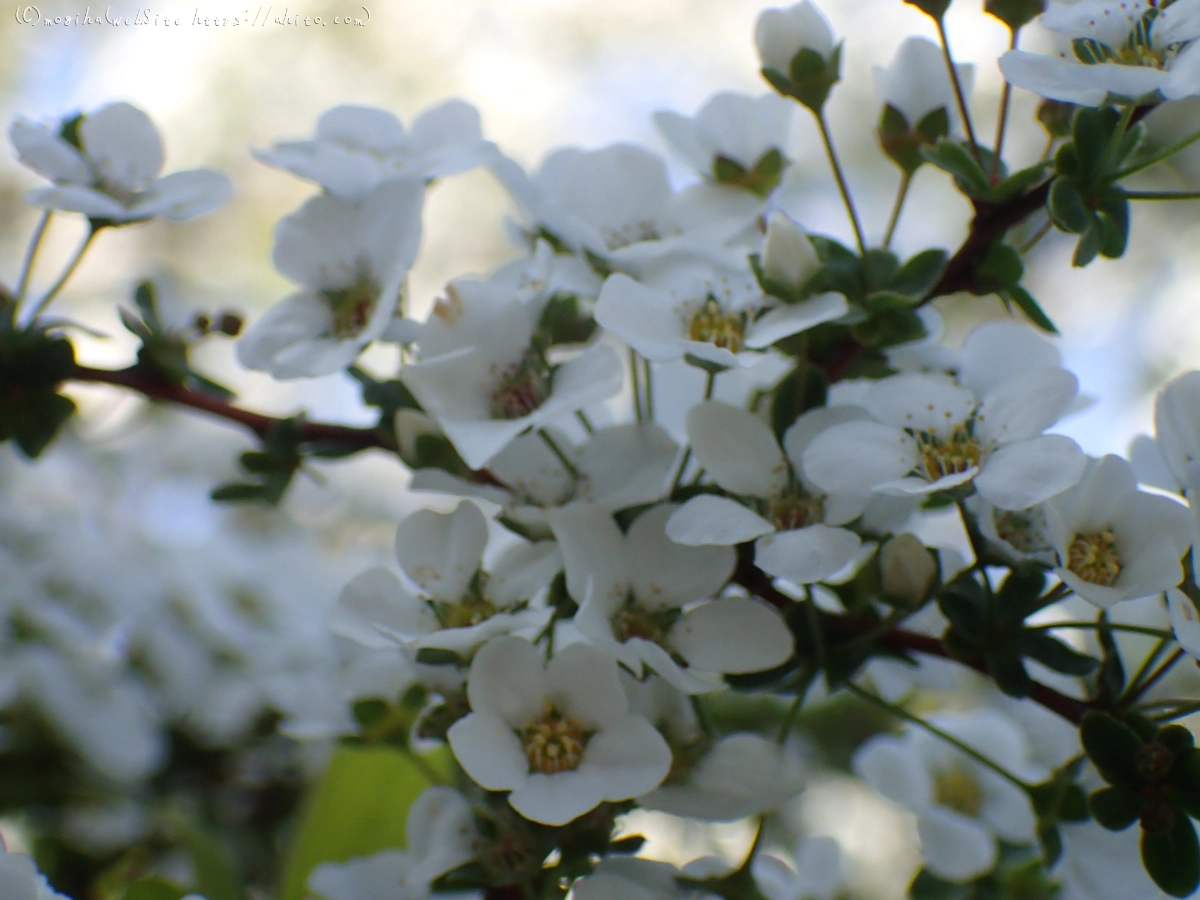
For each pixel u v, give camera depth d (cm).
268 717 16
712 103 14
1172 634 12
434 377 13
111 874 16
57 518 16
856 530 13
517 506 13
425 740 13
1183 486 12
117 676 16
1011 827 14
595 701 12
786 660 13
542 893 12
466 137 14
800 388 13
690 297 13
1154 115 15
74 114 14
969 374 13
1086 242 13
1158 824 12
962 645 13
